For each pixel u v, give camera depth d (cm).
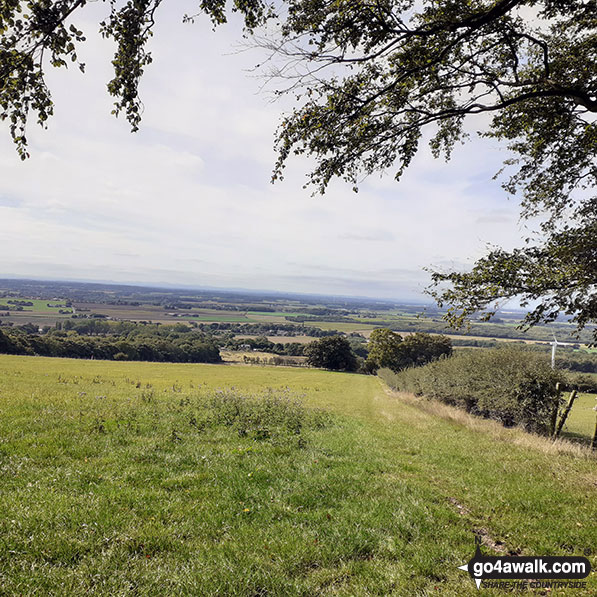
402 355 7050
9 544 414
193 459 809
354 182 688
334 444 1095
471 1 522
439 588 405
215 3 448
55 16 380
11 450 749
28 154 423
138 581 383
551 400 1564
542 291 600
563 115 710
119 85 463
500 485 762
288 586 396
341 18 487
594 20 627
